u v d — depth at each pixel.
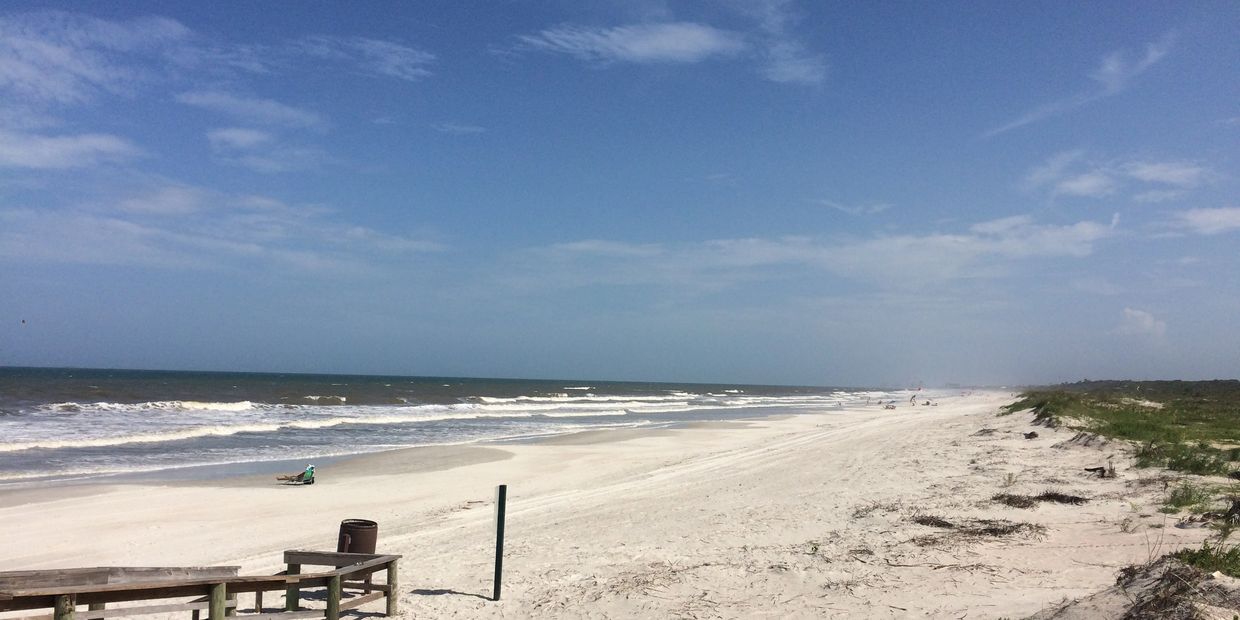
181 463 22.17
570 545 11.09
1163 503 10.82
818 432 34.59
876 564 8.54
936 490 13.88
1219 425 25.56
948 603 6.75
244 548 11.92
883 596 7.22
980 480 14.78
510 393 90.25
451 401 63.91
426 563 10.36
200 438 28.81
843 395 126.00
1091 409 30.58
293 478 18.81
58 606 5.74
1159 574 5.59
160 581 6.32
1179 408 37.25
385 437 31.53
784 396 114.06
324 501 16.28
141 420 34.25
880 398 107.56
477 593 8.73
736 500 14.61
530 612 7.83
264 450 25.67
